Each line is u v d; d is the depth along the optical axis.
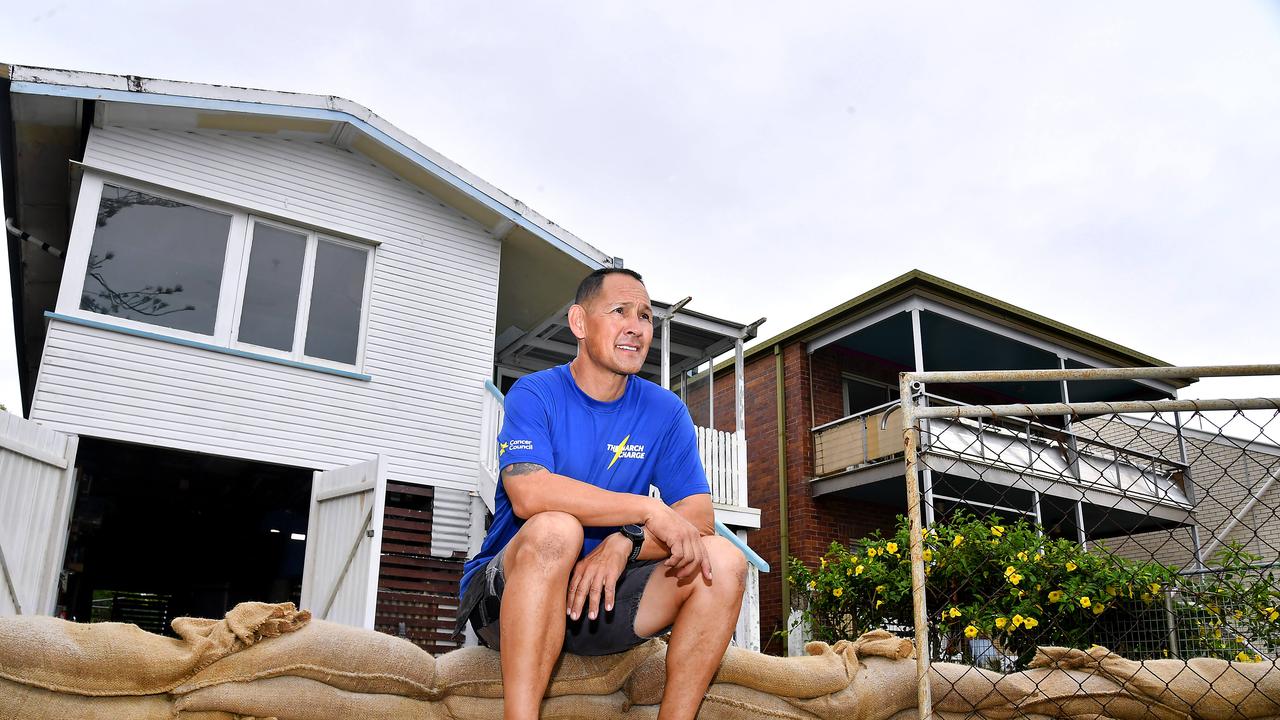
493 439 8.15
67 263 6.77
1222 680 2.72
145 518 10.92
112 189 7.14
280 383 7.51
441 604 7.68
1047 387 14.31
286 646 1.93
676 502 2.15
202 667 1.83
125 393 6.82
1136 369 2.68
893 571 5.82
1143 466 12.48
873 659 2.68
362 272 8.23
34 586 5.67
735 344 10.81
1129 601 5.17
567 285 9.90
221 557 12.49
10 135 7.27
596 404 2.08
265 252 7.77
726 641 1.83
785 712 2.39
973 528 5.65
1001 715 2.68
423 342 8.30
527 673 1.59
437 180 8.48
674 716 1.79
